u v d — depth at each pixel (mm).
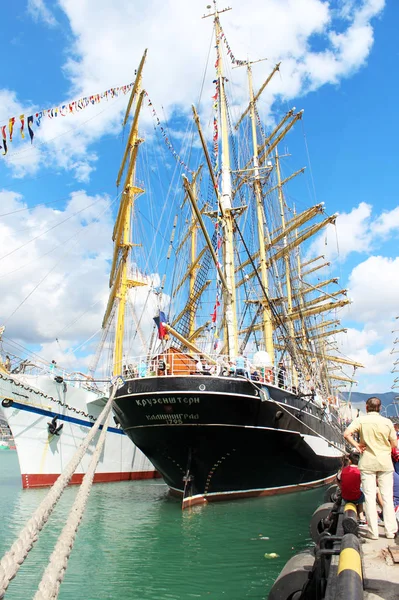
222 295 25766
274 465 20828
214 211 28609
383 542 7012
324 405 29328
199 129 25844
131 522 16391
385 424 7598
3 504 20094
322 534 6695
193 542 13672
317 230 40875
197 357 22438
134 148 34219
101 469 28422
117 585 10195
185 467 19516
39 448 25828
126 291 35469
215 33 32938
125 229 35656
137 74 31359
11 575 4270
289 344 33281
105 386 30500
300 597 6383
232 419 18500
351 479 8492
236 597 9484
